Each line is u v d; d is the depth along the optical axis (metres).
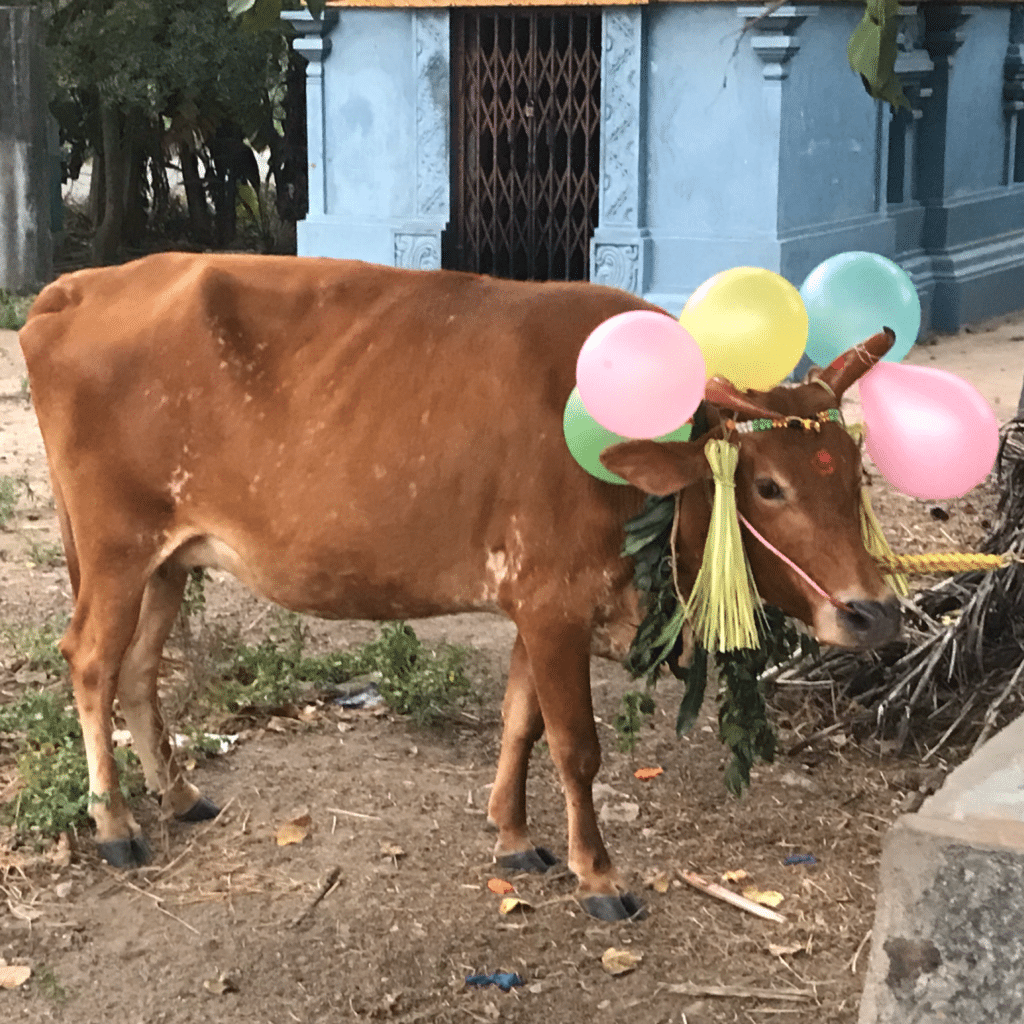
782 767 5.29
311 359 4.21
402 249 13.59
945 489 3.81
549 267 13.34
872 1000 2.95
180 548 4.46
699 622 3.89
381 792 5.07
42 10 16.36
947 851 2.85
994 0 15.02
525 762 4.54
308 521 4.20
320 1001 3.90
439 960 4.09
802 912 4.34
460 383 4.09
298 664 5.95
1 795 4.93
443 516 4.11
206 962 4.07
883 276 4.02
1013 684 5.36
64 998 3.89
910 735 5.47
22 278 15.72
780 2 4.55
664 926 4.27
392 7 13.24
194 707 5.62
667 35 12.39
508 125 13.23
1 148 15.48
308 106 13.79
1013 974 2.82
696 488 3.92
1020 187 16.36
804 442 3.72
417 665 5.91
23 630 6.37
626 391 3.52
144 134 18.41
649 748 5.43
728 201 12.46
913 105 14.37
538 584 4.06
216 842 4.72
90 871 4.52
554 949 4.15
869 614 3.63
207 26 16.34
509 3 12.73
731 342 3.77
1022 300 15.98
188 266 4.44
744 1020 3.84
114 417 4.32
